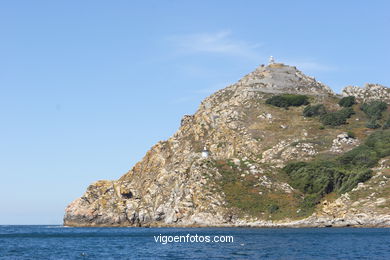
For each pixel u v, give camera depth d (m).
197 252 88.06
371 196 152.50
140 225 193.75
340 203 154.50
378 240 101.69
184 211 173.12
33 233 173.00
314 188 168.50
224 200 169.50
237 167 185.00
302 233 125.62
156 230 159.75
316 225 151.00
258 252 85.75
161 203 189.88
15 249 102.94
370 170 167.12
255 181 177.50
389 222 141.00
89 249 100.19
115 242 116.50
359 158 181.12
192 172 183.88
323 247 90.69
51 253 93.50
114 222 198.75
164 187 195.00
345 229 138.00
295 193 169.62
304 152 198.62
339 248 88.44
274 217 159.62
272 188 173.50
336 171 171.12
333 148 199.88
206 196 171.62
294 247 92.00
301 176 175.25
